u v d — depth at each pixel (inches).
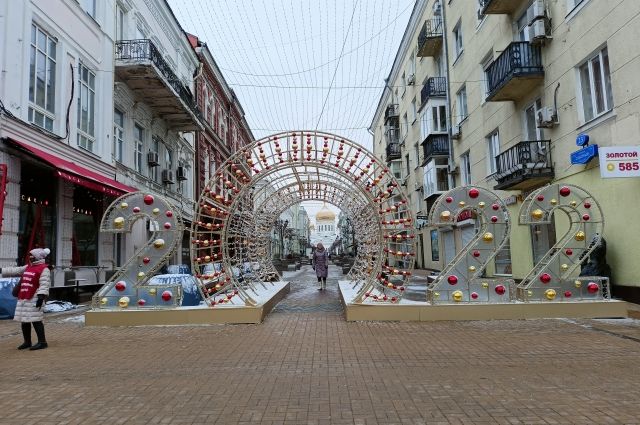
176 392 190.5
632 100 395.5
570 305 352.5
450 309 352.2
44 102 500.4
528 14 560.4
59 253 529.7
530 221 361.7
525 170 526.3
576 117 478.3
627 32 400.8
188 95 839.7
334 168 388.5
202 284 377.4
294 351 259.9
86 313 355.9
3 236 426.9
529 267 588.7
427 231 1128.8
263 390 191.2
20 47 453.4
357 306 355.6
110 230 368.8
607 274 419.2
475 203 364.2
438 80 924.6
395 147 1350.9
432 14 957.2
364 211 494.0
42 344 279.9
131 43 669.3
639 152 365.4
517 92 580.7
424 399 176.6
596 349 251.4
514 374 207.3
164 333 322.3
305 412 165.5
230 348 271.1
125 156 704.4
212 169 1248.2
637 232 397.4
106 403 178.7
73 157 539.5
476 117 735.1
